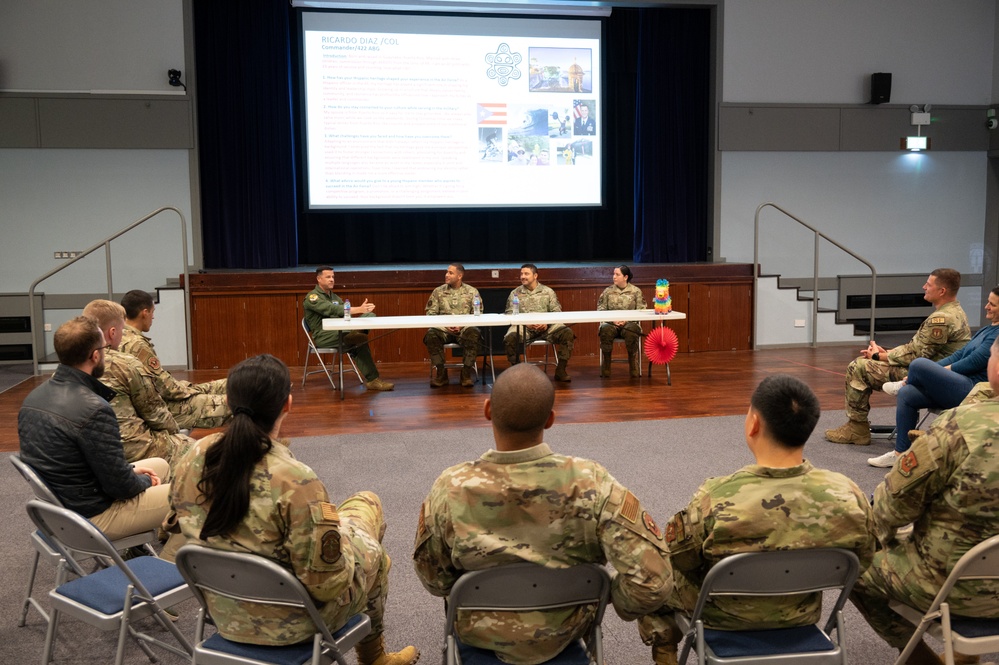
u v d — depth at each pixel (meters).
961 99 10.11
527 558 1.70
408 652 2.47
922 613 2.05
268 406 1.83
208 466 1.78
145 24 8.39
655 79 9.43
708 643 1.87
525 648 1.77
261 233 8.77
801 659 1.82
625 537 1.68
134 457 3.21
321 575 1.78
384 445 5.05
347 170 8.96
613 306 7.55
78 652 2.61
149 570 2.33
